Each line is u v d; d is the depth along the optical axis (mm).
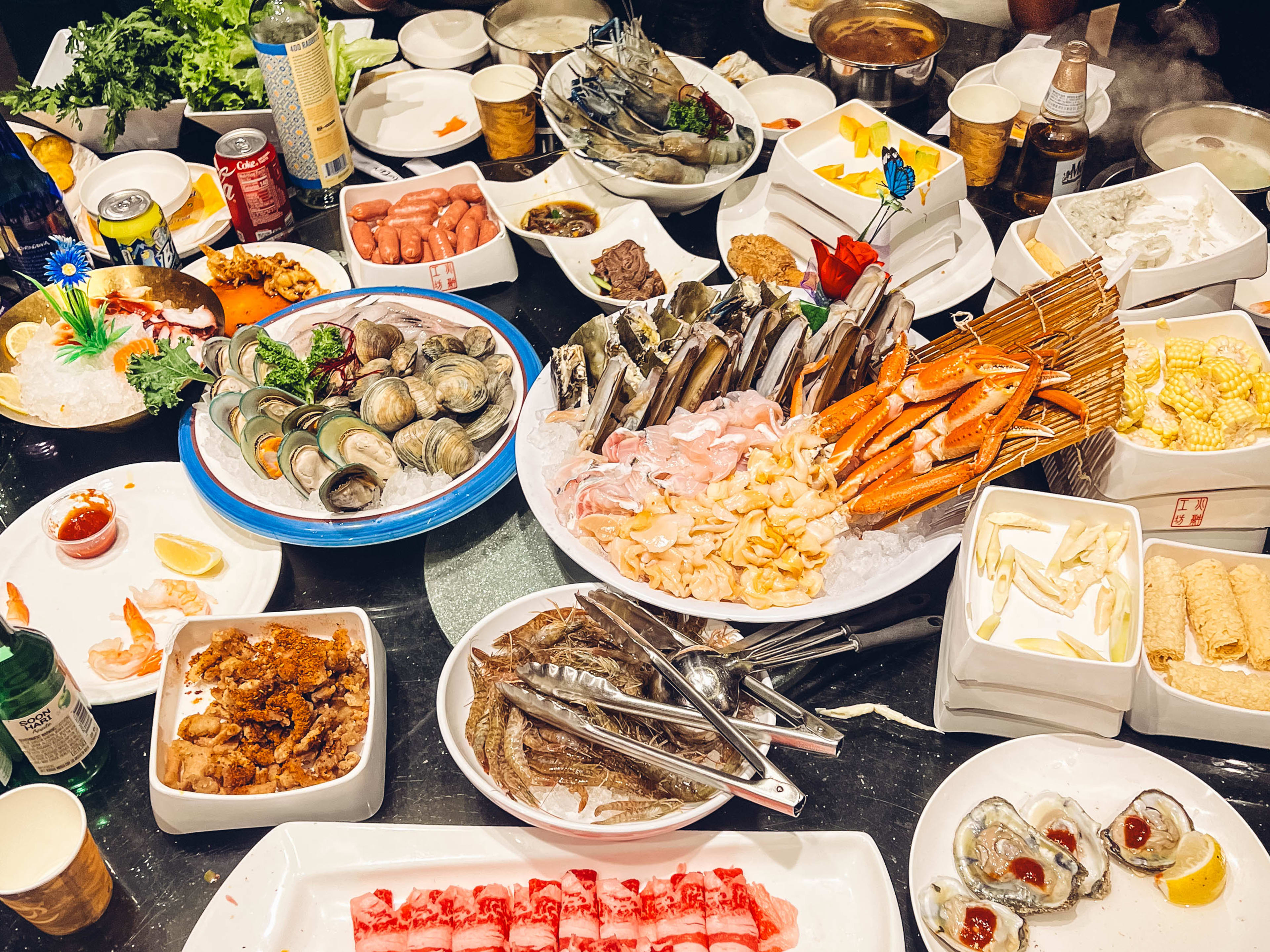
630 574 1757
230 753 1630
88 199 2660
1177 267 1970
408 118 2971
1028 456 1764
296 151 2641
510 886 1535
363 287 2395
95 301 2301
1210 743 1678
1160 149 2596
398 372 2105
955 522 1782
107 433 2244
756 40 3221
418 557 1980
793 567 1704
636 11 3309
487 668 1680
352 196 2559
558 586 1927
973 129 2529
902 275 2355
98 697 1725
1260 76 2980
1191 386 1843
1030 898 1440
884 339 1990
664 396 1901
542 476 1898
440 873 1532
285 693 1668
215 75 2799
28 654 1521
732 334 2006
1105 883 1471
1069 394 1794
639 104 2508
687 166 2490
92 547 1965
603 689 1580
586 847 1539
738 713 1622
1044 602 1644
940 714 1694
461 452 1961
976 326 1973
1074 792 1580
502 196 2643
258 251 2545
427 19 3293
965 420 1804
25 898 1396
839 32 2902
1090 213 2160
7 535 2004
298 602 1921
